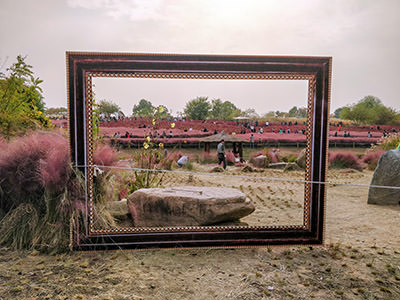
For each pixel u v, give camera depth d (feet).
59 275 7.88
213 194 11.51
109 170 11.68
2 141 11.28
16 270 8.11
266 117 65.77
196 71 9.30
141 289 7.22
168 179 27.43
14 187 10.16
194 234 9.56
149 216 11.10
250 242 9.68
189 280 7.75
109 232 9.40
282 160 47.85
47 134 11.42
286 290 7.34
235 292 7.18
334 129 69.72
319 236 9.81
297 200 18.63
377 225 13.37
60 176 9.57
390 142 44.57
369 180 28.73
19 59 14.47
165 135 53.47
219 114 63.10
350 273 8.38
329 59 9.39
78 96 9.25
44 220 9.71
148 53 9.16
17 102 14.57
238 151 53.21
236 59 9.32
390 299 7.07
